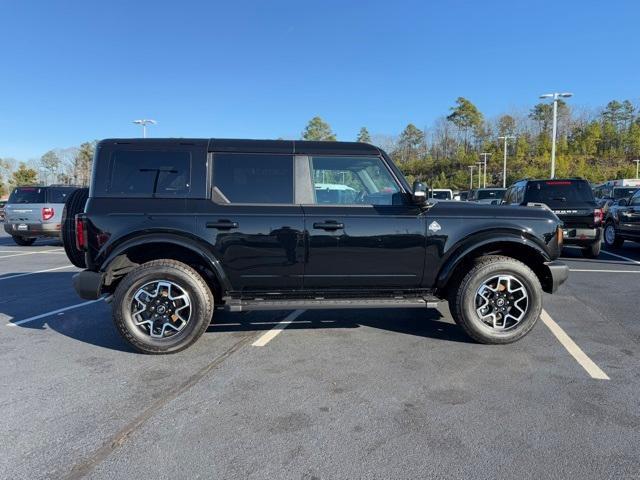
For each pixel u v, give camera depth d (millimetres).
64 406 3363
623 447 2770
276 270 4438
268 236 4379
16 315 5910
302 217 4410
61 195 14398
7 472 2570
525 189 10766
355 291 4613
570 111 110438
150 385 3719
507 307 4598
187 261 4660
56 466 2627
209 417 3178
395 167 4613
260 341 4781
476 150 105062
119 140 4500
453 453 2721
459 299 4539
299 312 5938
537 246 4578
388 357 4297
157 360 4270
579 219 10180
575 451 2732
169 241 4285
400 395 3494
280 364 4145
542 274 4863
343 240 4426
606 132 104062
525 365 4074
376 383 3717
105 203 4348
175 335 4383
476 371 3949
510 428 3000
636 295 6715
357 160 4590
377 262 4492
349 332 5074
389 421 3104
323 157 4570
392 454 2717
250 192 4477
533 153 99625
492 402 3367
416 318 5637
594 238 10172
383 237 4457
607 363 4113
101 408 3328
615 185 30531
